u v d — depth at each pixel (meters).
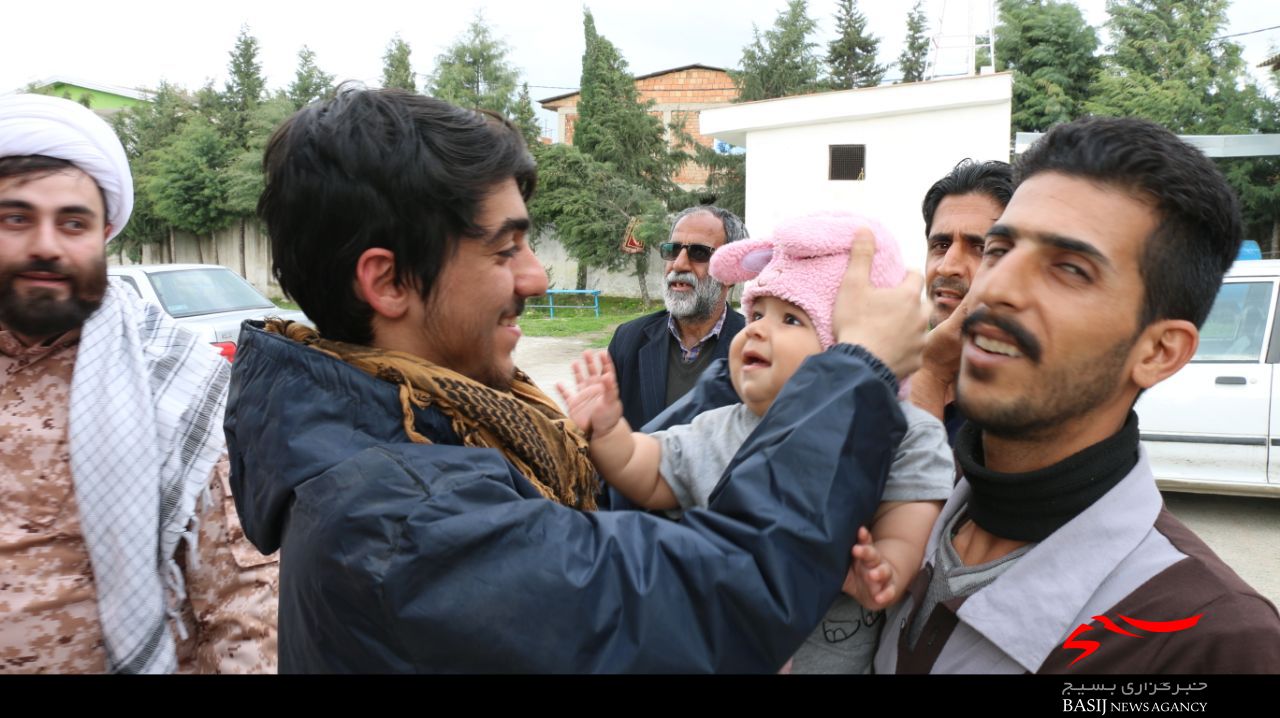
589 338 14.93
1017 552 1.04
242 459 1.11
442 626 0.89
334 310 1.08
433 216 1.03
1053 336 0.94
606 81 24.97
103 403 1.49
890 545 1.10
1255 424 4.86
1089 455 0.99
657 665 0.91
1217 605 0.89
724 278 1.49
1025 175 1.02
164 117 29.61
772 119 16.02
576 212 22.19
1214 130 20.70
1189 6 23.58
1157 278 0.93
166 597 1.56
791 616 0.92
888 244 1.20
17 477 1.49
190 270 6.83
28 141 1.44
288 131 1.08
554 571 0.91
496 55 27.33
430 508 0.93
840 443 0.97
